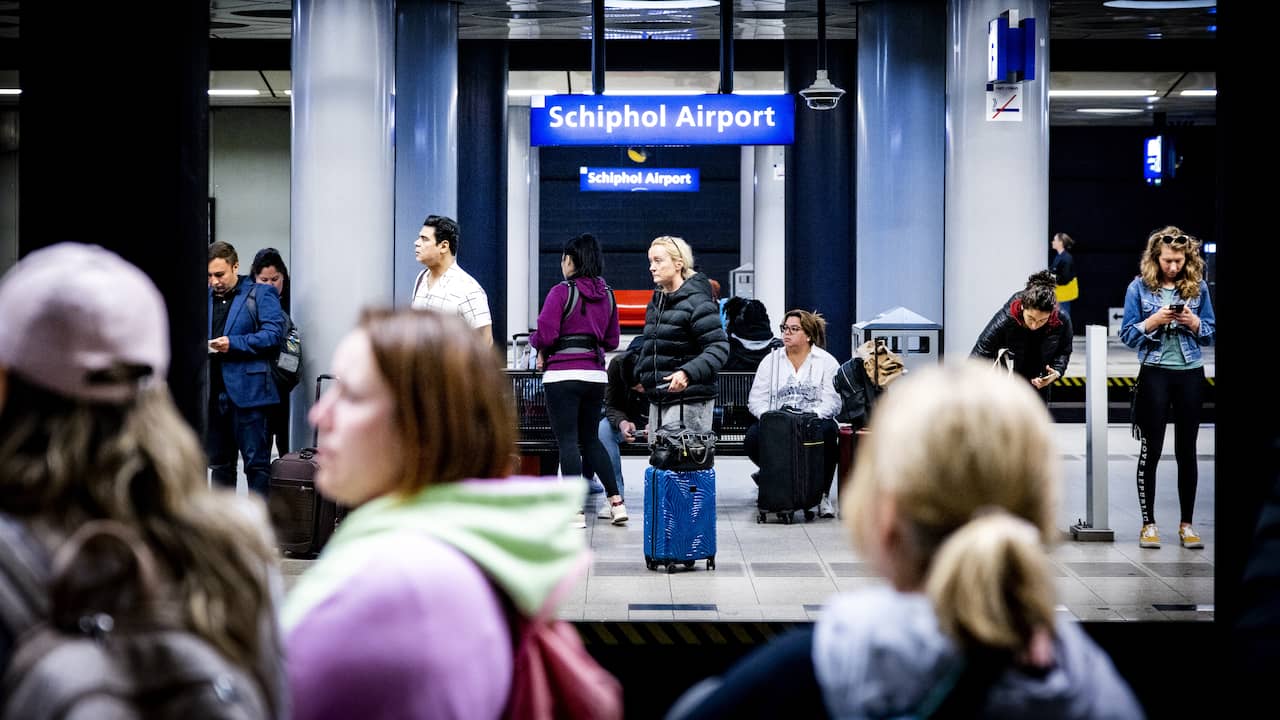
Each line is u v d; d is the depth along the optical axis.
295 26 10.30
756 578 7.07
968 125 10.27
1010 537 1.39
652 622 5.86
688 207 31.64
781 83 22.03
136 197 5.48
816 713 1.45
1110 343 28.78
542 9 13.59
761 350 10.78
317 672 1.69
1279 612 2.29
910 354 9.12
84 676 1.41
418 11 12.26
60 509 1.53
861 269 11.73
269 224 23.89
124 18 5.45
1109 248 30.66
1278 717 2.25
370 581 1.72
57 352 1.55
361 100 10.18
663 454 7.19
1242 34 4.67
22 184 5.47
